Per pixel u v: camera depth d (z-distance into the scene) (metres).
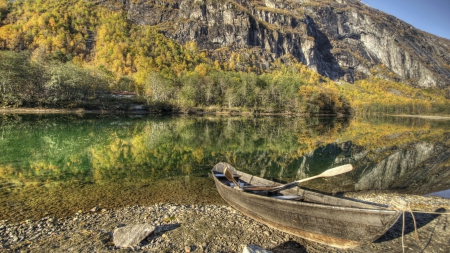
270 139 34.47
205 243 7.86
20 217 9.28
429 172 18.62
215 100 98.31
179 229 8.70
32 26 155.38
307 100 103.69
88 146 24.61
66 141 26.95
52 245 7.43
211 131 40.66
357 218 6.83
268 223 8.65
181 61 167.50
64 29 164.62
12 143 25.14
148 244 7.69
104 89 75.00
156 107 75.81
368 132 47.16
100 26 177.88
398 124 73.75
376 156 24.48
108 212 9.93
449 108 145.00
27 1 179.62
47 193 11.96
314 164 20.80
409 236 8.64
